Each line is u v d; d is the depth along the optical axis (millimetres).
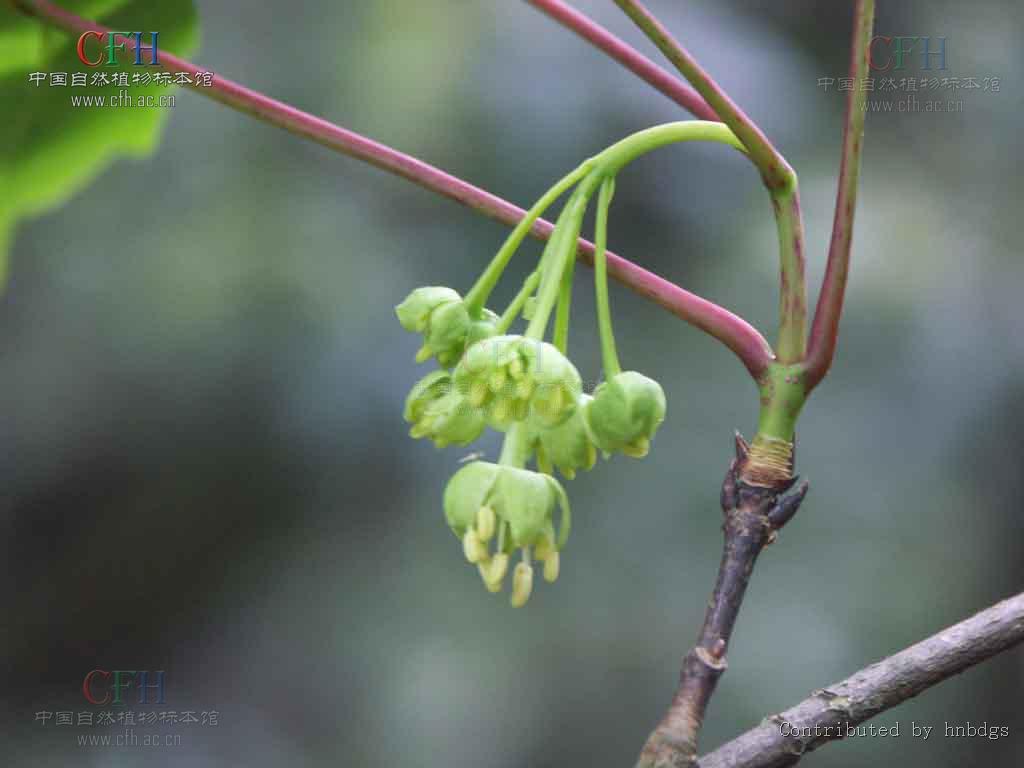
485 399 315
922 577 810
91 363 841
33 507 880
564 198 829
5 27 347
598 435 317
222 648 870
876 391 838
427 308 321
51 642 894
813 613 800
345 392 841
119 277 841
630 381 316
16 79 354
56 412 850
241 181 847
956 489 832
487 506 316
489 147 836
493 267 321
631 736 784
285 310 838
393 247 846
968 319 852
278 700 840
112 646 891
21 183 364
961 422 836
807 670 787
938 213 877
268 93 844
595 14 847
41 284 846
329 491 856
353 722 817
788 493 315
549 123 837
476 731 795
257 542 872
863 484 823
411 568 840
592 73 848
